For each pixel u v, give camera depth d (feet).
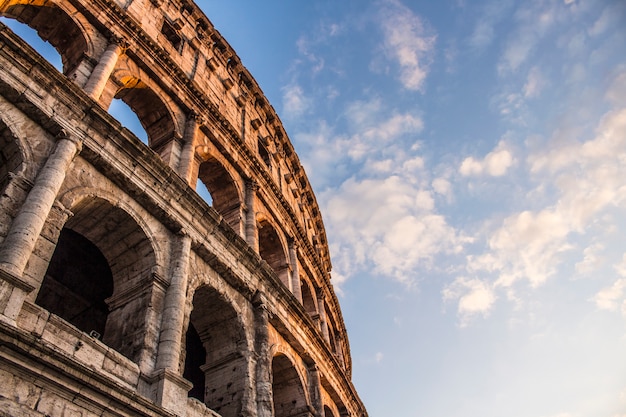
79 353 51.24
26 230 51.49
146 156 73.36
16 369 42.11
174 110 102.32
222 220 83.05
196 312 84.12
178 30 125.70
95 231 70.90
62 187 62.13
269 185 128.67
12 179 56.13
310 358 101.50
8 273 46.16
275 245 127.85
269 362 82.58
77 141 64.69
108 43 92.02
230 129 115.75
